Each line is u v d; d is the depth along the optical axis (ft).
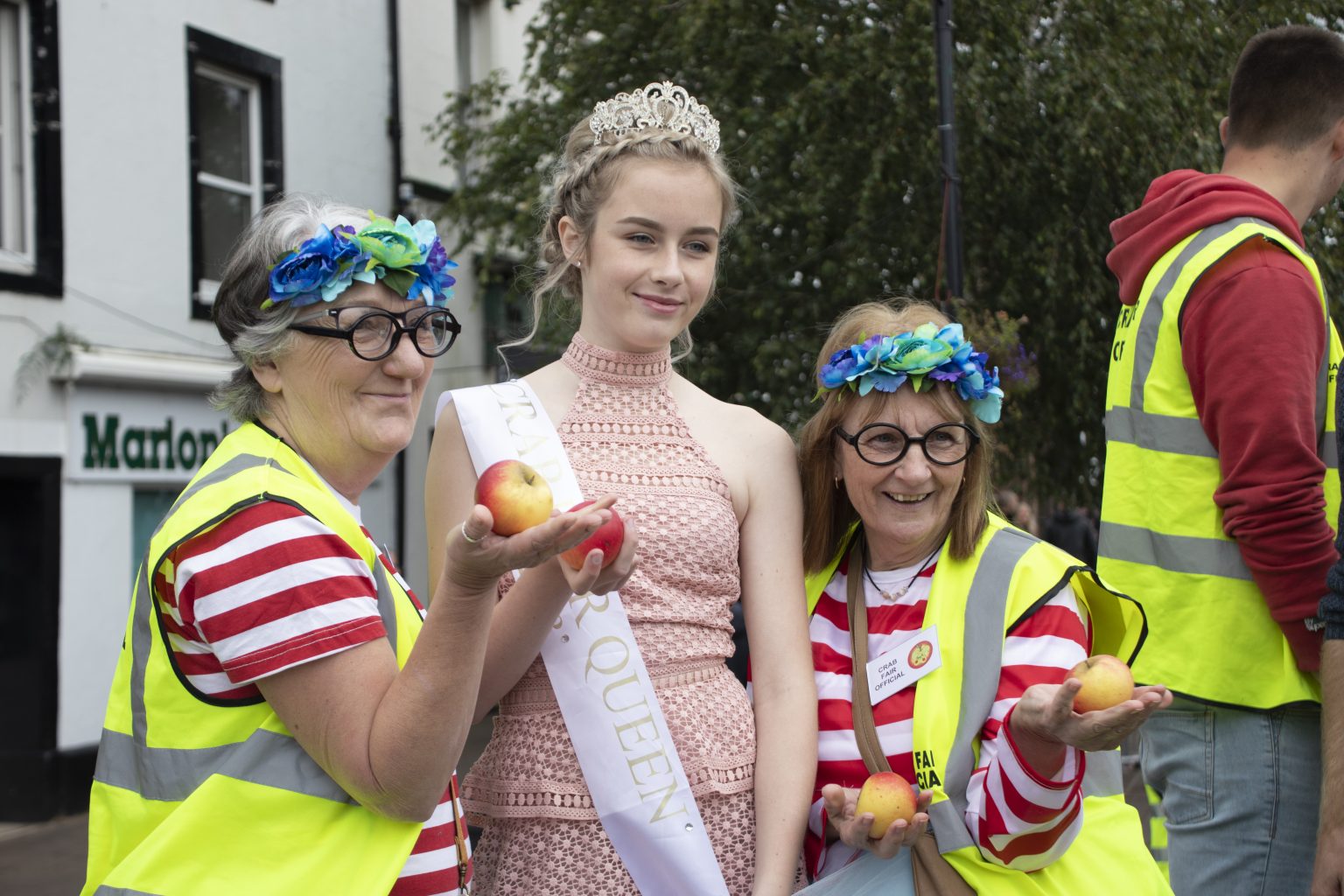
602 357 6.67
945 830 6.03
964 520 6.70
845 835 5.92
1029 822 5.67
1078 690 5.04
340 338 4.95
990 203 27.25
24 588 24.31
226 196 29.99
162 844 4.52
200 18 28.50
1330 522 7.00
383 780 4.46
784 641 6.54
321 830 4.66
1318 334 6.86
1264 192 7.32
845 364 6.72
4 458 23.57
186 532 4.60
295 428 5.13
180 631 4.68
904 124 26.71
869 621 6.86
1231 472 6.78
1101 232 26.86
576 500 6.23
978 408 6.68
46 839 22.24
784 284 28.60
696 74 29.68
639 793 6.00
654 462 6.48
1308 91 7.55
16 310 24.13
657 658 6.23
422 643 4.45
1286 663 6.84
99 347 25.63
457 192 33.32
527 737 6.26
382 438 5.10
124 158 26.50
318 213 5.23
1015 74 26.23
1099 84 25.80
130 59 26.66
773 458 6.79
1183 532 7.16
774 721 6.40
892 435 6.54
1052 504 29.66
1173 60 26.37
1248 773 6.93
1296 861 6.88
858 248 27.48
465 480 6.53
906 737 6.36
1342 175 7.98
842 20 28.22
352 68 33.50
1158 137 25.82
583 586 4.92
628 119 6.57
